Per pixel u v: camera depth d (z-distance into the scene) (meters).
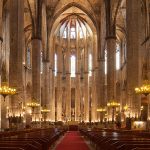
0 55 35.53
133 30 26.81
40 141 12.25
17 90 26.64
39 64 44.00
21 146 9.16
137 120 25.80
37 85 43.50
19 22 27.70
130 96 26.23
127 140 11.18
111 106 40.62
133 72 26.45
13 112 26.22
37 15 44.09
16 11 27.64
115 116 45.09
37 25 44.19
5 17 43.50
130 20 27.05
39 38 44.28
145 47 42.25
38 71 43.75
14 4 27.70
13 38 27.38
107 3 43.81
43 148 12.48
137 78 26.39
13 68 27.03
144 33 43.44
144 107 39.88
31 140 11.70
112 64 42.81
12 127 26.02
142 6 43.34
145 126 25.36
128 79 26.64
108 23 43.62
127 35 27.30
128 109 26.30
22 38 28.00
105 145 12.63
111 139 12.59
